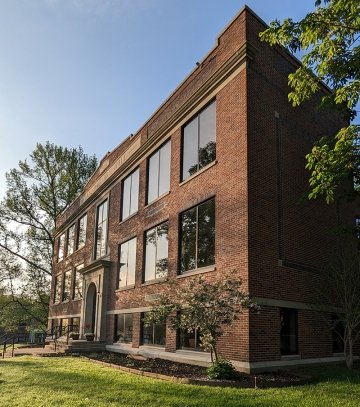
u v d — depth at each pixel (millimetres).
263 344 13164
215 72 16781
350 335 14727
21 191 46531
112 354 20938
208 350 14547
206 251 15953
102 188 29234
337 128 19875
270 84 16297
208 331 12281
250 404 8594
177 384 10914
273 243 14625
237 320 13219
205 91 17422
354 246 18344
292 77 12594
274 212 15008
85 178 48375
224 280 12305
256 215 14250
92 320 28281
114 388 10438
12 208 46094
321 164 12977
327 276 15938
